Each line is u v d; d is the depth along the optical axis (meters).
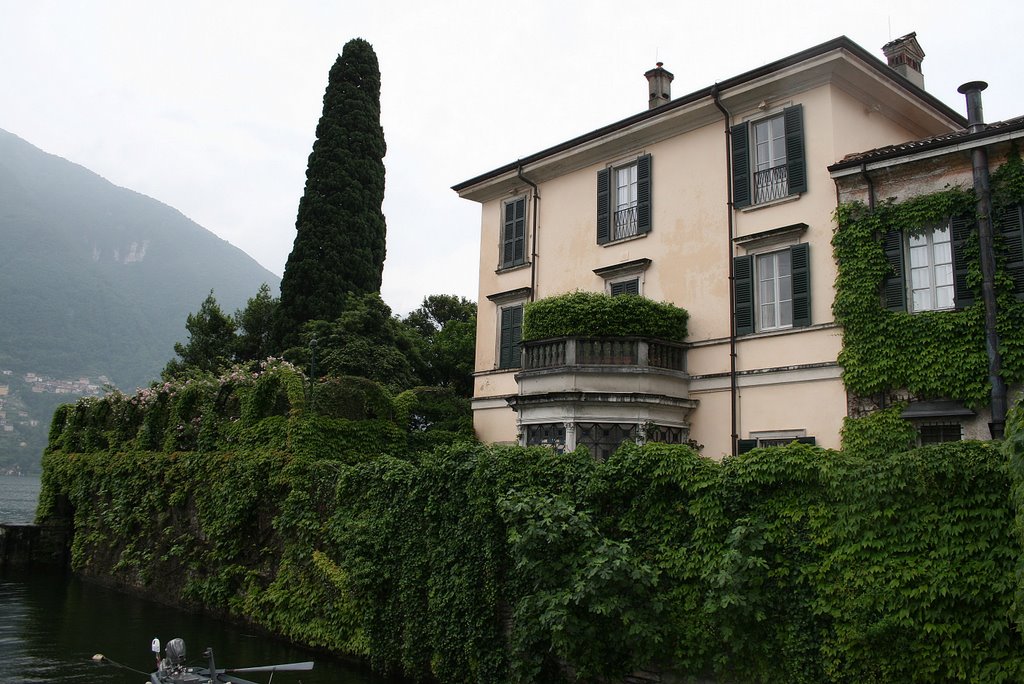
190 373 29.80
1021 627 7.86
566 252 23.02
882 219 15.90
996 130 14.39
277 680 14.19
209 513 20.62
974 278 14.53
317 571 16.70
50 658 16.14
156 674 12.17
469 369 33.62
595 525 11.57
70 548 29.84
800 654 9.66
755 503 10.48
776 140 18.58
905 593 8.94
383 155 38.41
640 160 21.30
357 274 35.38
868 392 15.61
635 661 10.87
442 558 13.73
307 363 30.33
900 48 20.89
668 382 18.80
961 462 8.87
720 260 19.11
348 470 16.62
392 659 14.36
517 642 11.96
